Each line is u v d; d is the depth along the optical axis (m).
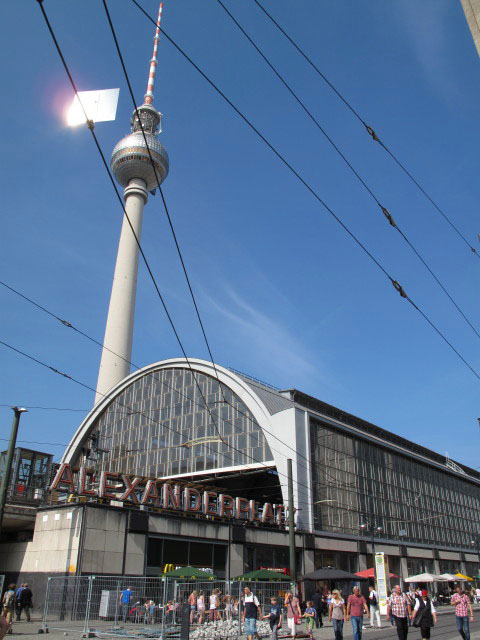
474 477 84.12
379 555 32.50
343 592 45.06
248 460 47.66
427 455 75.31
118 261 92.31
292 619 21.27
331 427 52.91
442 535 66.69
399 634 14.84
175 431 54.06
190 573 27.56
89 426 61.88
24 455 39.34
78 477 34.38
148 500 35.81
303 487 45.38
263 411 48.03
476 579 70.38
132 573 32.00
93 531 30.95
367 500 54.44
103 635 19.62
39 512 34.12
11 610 23.25
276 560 41.88
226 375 51.81
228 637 19.86
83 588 23.28
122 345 84.38
